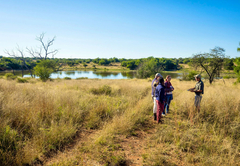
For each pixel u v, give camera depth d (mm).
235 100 5625
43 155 2730
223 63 14875
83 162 2602
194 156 2850
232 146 3135
